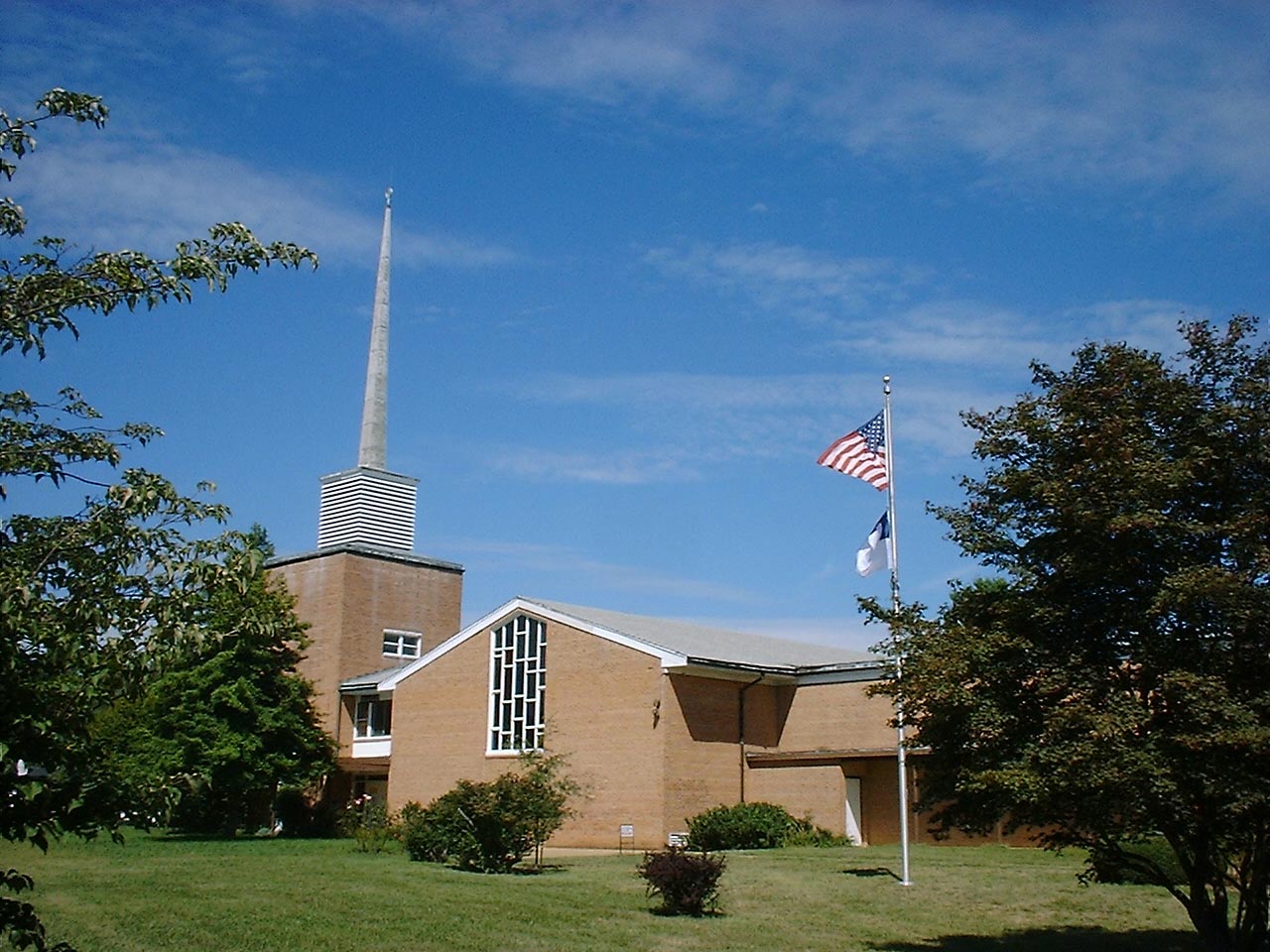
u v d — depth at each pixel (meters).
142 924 18.17
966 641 13.08
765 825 35.38
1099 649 12.54
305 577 51.88
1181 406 12.74
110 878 24.94
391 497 53.22
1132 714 11.32
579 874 26.62
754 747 39.50
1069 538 12.83
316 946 16.36
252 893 22.16
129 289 7.21
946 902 21.31
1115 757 11.19
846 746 38.81
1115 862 13.19
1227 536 12.11
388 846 33.94
